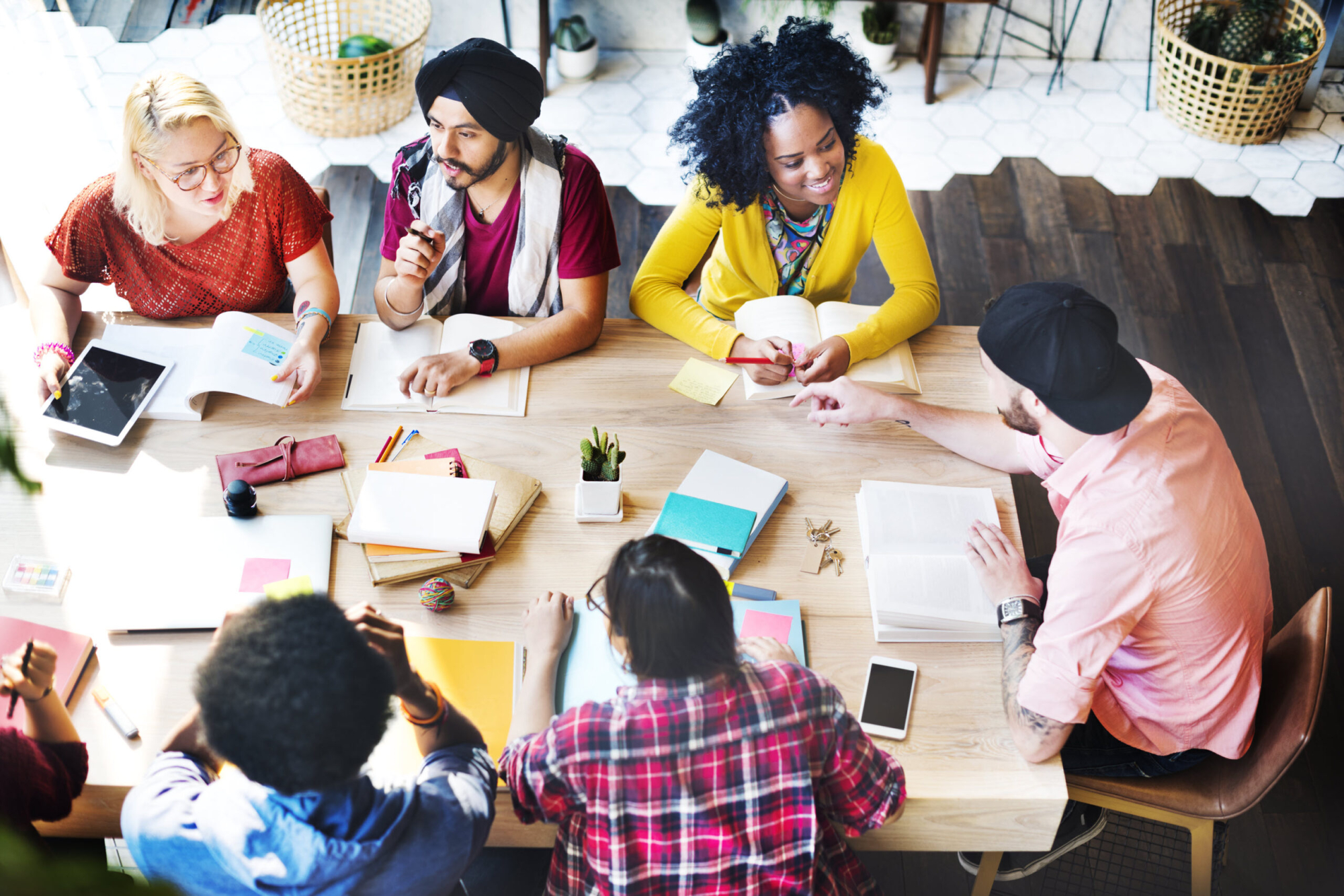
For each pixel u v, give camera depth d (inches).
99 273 80.0
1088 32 158.1
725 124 74.3
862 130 81.3
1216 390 119.7
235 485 64.7
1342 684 95.3
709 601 46.8
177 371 74.8
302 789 43.3
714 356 77.7
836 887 55.5
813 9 155.9
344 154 143.8
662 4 157.4
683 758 47.4
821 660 61.6
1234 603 59.1
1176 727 62.5
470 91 70.2
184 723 51.8
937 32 147.6
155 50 156.0
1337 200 140.9
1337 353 123.5
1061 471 59.1
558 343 77.2
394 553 63.9
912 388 76.7
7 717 53.8
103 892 29.5
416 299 76.5
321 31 155.3
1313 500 109.5
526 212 79.6
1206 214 139.3
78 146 136.8
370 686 42.9
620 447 72.4
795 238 85.4
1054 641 56.4
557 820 52.0
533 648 59.5
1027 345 56.2
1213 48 146.8
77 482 68.4
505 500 67.6
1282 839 85.4
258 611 42.9
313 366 74.5
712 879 49.4
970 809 56.7
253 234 81.4
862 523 67.6
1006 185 143.0
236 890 46.8
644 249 134.2
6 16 147.9
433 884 49.0
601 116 151.9
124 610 61.2
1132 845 83.6
